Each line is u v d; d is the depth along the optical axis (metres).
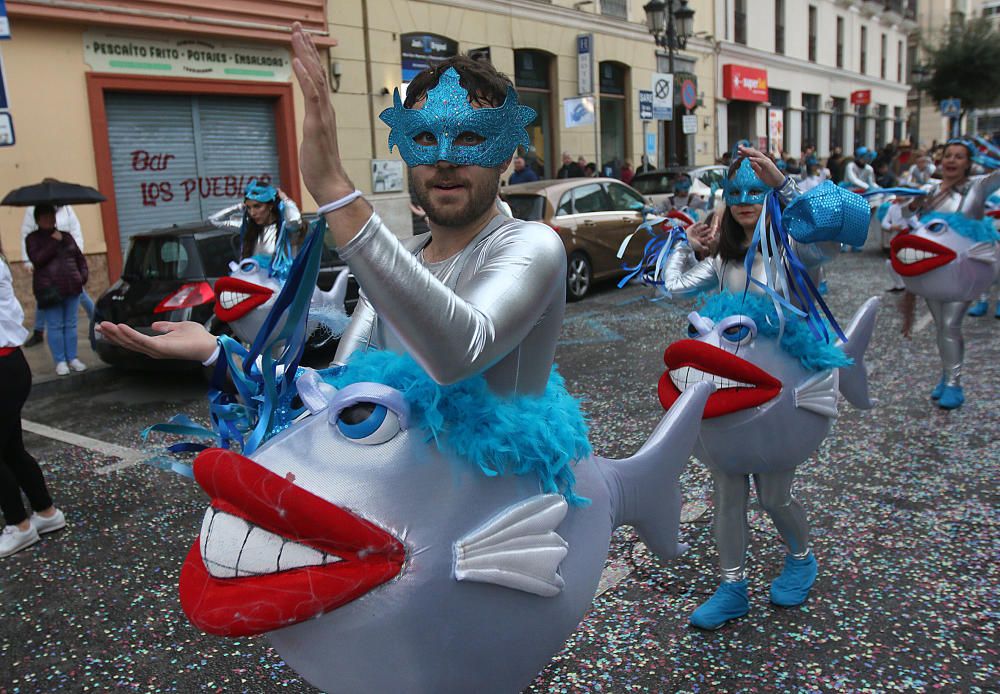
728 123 26.44
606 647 2.92
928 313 8.64
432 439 1.52
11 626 3.28
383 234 1.28
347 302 7.60
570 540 1.69
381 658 1.50
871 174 15.12
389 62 14.22
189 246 7.16
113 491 4.75
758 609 3.11
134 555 3.89
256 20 12.16
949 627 2.92
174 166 11.74
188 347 1.73
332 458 1.50
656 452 2.00
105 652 3.07
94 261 10.76
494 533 1.52
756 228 2.67
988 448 4.65
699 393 2.11
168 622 3.27
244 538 1.45
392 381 1.56
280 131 12.94
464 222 1.62
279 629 1.51
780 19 28.84
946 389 5.46
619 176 18.86
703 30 23.97
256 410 1.75
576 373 6.92
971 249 5.08
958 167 5.13
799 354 2.68
